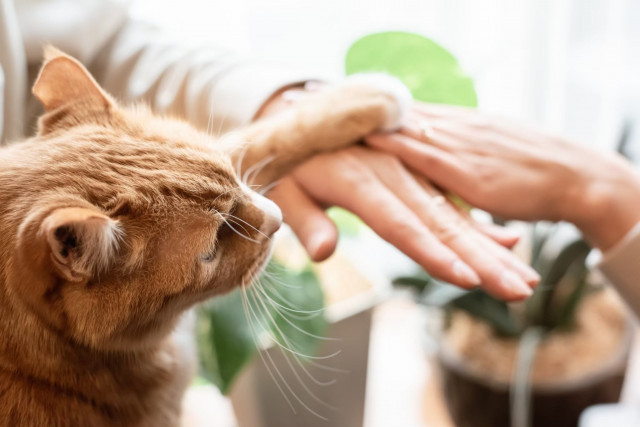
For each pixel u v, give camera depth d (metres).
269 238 0.50
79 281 0.43
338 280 0.66
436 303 0.66
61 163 0.44
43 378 0.46
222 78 0.60
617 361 0.66
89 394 0.48
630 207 0.52
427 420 0.78
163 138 0.47
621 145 0.71
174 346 0.55
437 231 0.50
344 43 0.78
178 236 0.44
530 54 0.77
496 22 0.77
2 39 0.54
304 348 0.58
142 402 0.51
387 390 0.81
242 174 0.54
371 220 0.50
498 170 0.53
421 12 0.78
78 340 0.45
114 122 0.48
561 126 0.81
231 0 0.71
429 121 0.57
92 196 0.43
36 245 0.40
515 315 0.69
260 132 0.55
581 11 0.75
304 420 0.66
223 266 0.48
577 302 0.67
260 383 0.62
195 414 0.73
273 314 0.57
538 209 0.53
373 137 0.55
